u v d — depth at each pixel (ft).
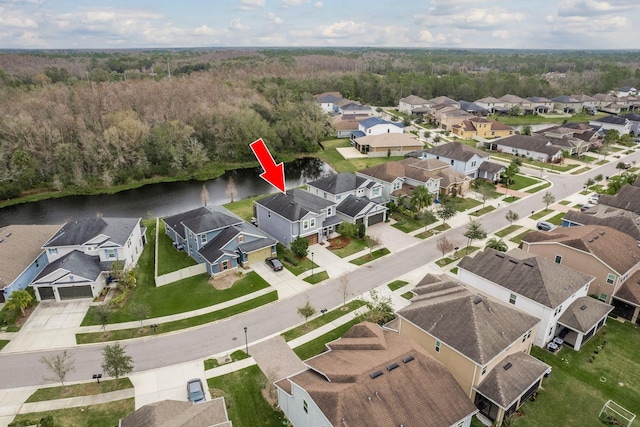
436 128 405.80
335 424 72.23
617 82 611.06
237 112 326.24
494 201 221.66
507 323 99.09
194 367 106.93
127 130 279.08
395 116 459.32
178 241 172.35
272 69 615.98
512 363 96.37
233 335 119.14
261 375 103.81
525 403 95.20
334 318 126.11
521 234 182.19
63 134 281.13
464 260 131.75
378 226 191.01
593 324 112.47
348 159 314.35
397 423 75.51
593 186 243.81
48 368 106.63
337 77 580.71
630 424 89.71
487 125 363.76
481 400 93.71
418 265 156.66
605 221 159.33
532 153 299.58
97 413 92.79
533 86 545.44
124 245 146.51
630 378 103.14
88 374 104.78
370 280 146.51
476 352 90.33
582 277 121.49
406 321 105.50
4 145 256.93
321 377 84.69
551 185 246.47
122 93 346.54
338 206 189.37
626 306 126.31
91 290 135.85
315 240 173.58
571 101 489.67
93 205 243.19
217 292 139.95
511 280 119.55
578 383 101.14
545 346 114.21
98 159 268.00
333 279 147.64
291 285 143.84
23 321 124.67
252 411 93.56
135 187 271.49
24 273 138.82
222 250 149.28
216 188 272.31
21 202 245.24
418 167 226.17
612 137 326.24
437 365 88.07
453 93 543.80
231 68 623.77
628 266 128.47
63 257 142.82
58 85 388.37
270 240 160.35
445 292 111.04
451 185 224.12
